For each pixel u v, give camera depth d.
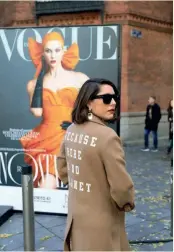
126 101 12.32
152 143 12.82
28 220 3.17
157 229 4.50
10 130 4.84
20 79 4.73
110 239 2.28
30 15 13.13
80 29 4.46
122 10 12.03
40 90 4.68
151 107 11.27
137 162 9.25
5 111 4.82
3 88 4.79
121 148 2.24
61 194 4.84
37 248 3.94
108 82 2.36
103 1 12.20
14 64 4.72
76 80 4.54
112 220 2.30
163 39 13.49
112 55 4.41
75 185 2.35
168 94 13.98
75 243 2.34
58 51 4.56
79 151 2.29
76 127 2.40
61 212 4.88
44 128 4.73
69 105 4.60
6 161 4.91
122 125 12.28
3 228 4.50
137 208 5.34
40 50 4.62
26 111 4.77
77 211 2.31
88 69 4.50
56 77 4.61
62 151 2.65
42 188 4.88
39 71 4.66
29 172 3.15
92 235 2.26
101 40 4.42
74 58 4.52
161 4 13.21
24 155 4.85
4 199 5.00
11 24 13.34
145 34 12.77
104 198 2.28
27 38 4.65
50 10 12.84
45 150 4.77
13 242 4.10
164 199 5.82
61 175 2.68
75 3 12.52
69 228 2.41
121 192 2.16
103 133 2.22
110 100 2.30
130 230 4.46
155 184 6.87
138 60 12.63
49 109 4.68
